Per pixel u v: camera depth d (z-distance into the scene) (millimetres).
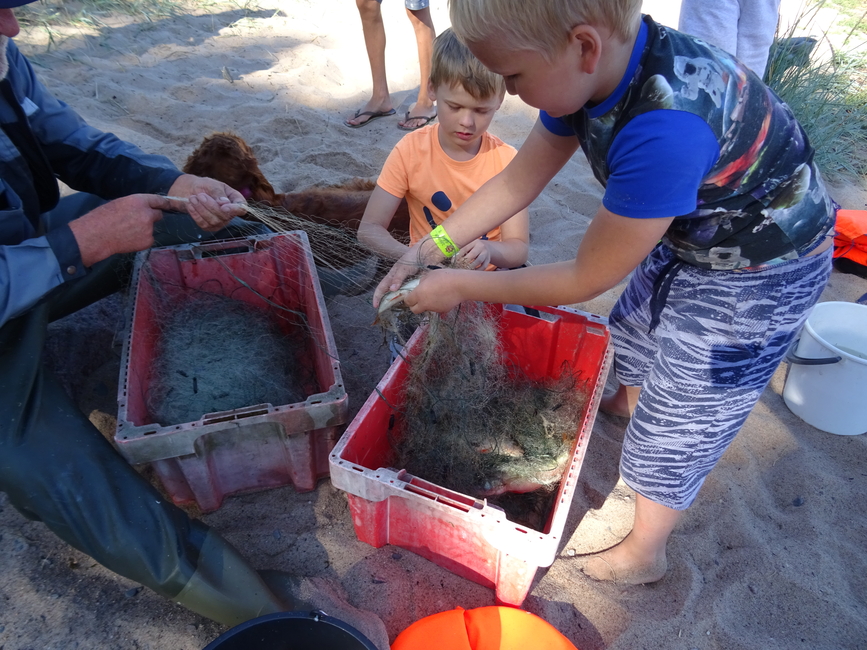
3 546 1768
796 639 1760
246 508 1950
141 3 5184
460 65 1943
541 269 1413
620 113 1206
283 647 1438
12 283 1518
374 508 1668
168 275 2219
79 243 1618
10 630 1609
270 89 4344
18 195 1814
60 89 3926
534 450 1963
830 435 2393
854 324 2510
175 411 1877
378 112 4156
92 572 1740
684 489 1662
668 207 1161
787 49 4391
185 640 1630
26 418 1500
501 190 1766
